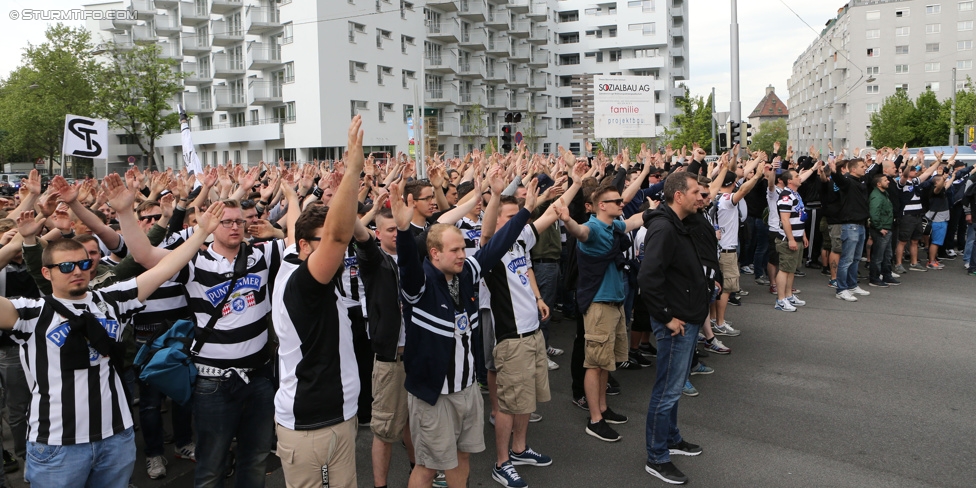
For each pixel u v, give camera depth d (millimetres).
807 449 4984
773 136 131500
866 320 8758
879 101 88625
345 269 5000
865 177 10312
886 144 58562
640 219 5582
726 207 7996
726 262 8062
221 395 3832
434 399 3738
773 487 4422
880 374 6633
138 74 44531
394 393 4176
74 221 5098
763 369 6879
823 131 103812
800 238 9477
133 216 3898
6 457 5223
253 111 46844
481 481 4656
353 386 3400
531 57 63656
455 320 3812
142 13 53688
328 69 41344
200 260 3896
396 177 8438
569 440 5285
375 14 44375
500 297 4648
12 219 5043
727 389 6316
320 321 3273
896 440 5098
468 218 5930
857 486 4398
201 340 3824
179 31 52344
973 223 11953
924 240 14719
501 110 59969
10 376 4828
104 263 4945
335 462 3312
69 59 41406
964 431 5234
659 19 69000
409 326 3736
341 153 42844
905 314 9047
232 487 4652
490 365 5281
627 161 10273
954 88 47750
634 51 70750
